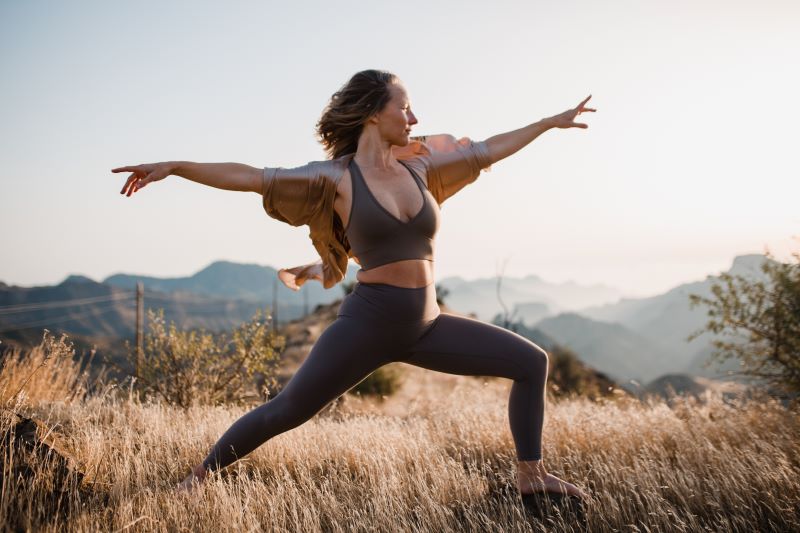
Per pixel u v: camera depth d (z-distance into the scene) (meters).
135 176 2.74
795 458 3.56
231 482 3.11
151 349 6.23
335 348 3.02
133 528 2.63
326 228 3.13
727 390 5.62
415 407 6.11
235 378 6.58
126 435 3.77
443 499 3.19
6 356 4.78
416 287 3.01
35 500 2.70
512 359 3.20
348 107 3.01
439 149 3.33
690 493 3.14
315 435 4.16
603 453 3.79
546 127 3.42
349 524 2.86
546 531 2.89
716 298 5.92
